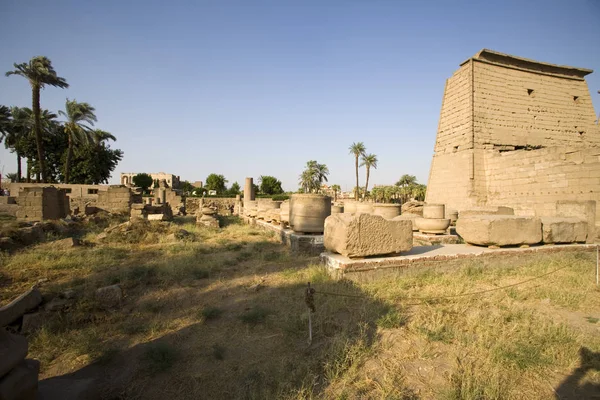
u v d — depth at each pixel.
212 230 13.84
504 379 2.83
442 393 2.63
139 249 9.16
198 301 4.97
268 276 6.29
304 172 53.03
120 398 2.77
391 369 3.01
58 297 4.65
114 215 16.88
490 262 6.75
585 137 20.89
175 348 3.53
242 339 3.71
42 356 3.38
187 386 2.90
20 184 28.00
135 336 3.86
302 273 6.29
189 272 6.52
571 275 6.07
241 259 7.92
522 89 19.92
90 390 2.75
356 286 5.24
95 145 37.91
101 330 3.99
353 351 3.17
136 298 5.12
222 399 2.72
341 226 5.94
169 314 4.48
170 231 11.47
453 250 6.92
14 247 8.66
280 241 11.01
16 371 2.15
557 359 3.14
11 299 5.04
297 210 9.48
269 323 4.06
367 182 49.00
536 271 6.36
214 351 3.43
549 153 15.14
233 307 4.69
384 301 4.59
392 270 5.85
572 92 21.06
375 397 2.63
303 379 2.85
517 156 16.70
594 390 2.73
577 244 8.05
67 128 32.56
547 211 15.09
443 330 3.73
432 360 3.16
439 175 21.02
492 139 18.97
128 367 3.23
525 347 3.27
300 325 3.92
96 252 8.31
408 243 6.18
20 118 31.84
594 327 3.92
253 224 16.91
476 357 3.17
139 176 52.31
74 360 3.36
